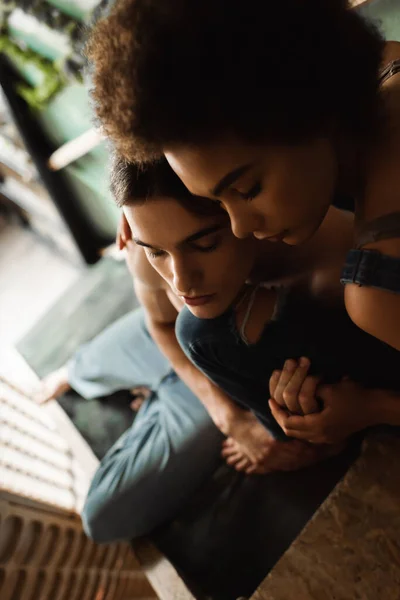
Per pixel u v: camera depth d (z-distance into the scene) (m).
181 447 1.11
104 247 2.27
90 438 1.50
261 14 0.36
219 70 0.36
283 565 0.66
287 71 0.37
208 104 0.37
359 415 0.74
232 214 0.46
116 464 1.15
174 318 1.00
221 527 1.08
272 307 0.73
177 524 1.13
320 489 0.99
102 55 0.41
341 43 0.40
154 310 0.97
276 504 1.03
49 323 2.00
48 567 1.17
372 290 0.47
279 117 0.38
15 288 2.51
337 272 0.72
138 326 1.39
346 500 0.68
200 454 1.12
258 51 0.37
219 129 0.38
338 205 0.63
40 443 1.38
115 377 1.40
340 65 0.41
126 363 1.36
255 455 0.97
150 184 0.53
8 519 0.99
